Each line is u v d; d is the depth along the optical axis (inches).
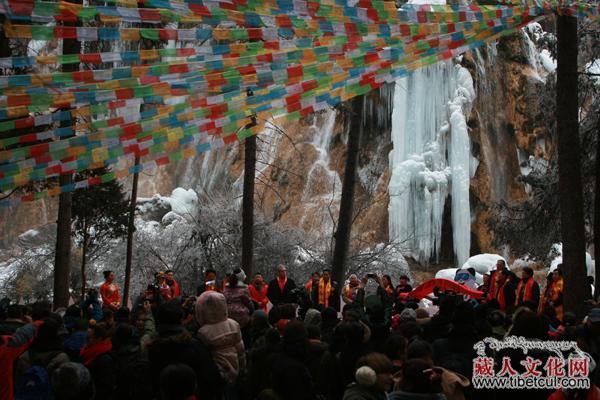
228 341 227.9
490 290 500.1
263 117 141.8
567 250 329.4
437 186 1419.8
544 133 1568.7
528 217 866.8
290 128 1804.9
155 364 203.2
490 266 1118.4
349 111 673.6
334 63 140.9
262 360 216.8
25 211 1716.3
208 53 131.1
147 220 1621.6
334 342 233.1
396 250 1148.5
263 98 138.2
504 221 927.7
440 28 154.3
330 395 214.7
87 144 130.8
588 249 1082.1
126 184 1914.4
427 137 1470.2
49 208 1749.5
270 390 174.4
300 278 1051.3
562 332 261.6
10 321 264.5
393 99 1552.7
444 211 1486.2
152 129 134.0
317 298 530.0
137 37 121.1
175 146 135.3
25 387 204.1
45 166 128.6
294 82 138.7
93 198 921.5
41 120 128.6
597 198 542.0
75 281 1125.1
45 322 228.8
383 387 177.5
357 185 1652.3
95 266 1189.1
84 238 933.8
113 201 946.1
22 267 1190.9
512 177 1574.8
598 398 181.2
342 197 671.1
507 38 1603.1
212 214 1066.7
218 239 1059.9
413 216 1424.7
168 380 167.5
